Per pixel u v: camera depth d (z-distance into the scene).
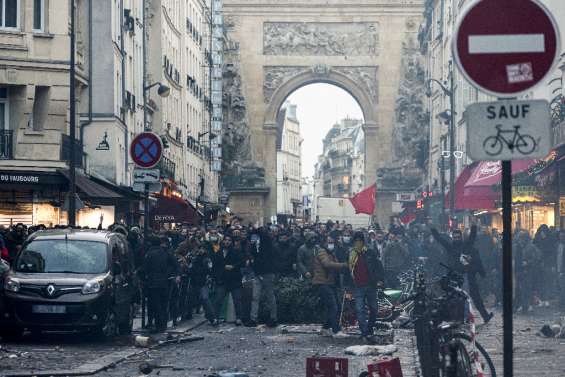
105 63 49.22
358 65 109.56
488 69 8.77
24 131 39.50
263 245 29.69
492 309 33.44
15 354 20.91
